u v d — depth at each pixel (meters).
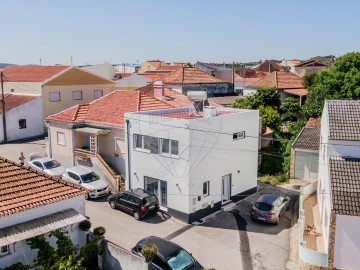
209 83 53.12
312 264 17.97
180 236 21.97
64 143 32.78
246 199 28.14
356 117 21.66
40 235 15.59
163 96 36.94
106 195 27.83
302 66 79.94
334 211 17.22
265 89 48.59
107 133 30.39
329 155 20.50
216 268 18.77
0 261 15.11
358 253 17.31
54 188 17.56
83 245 17.97
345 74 43.56
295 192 29.77
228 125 25.92
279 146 38.78
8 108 42.38
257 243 21.42
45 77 46.78
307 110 46.00
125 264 16.97
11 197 16.14
